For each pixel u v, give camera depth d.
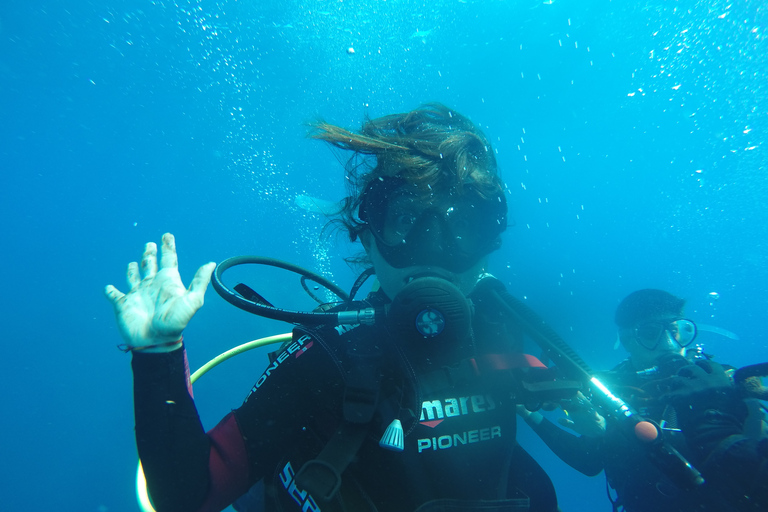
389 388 1.07
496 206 1.28
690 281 13.82
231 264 1.54
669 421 1.97
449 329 1.01
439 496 1.09
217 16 16.64
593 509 5.87
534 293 10.91
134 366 0.92
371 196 1.28
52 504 9.04
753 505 1.65
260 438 1.03
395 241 1.24
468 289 1.31
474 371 1.18
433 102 1.52
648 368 2.82
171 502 0.88
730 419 1.82
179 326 0.90
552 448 2.74
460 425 1.14
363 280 1.44
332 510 1.03
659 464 1.16
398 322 1.03
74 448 10.35
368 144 1.29
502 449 1.17
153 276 1.00
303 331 1.19
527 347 2.82
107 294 0.98
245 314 10.13
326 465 0.94
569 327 9.75
